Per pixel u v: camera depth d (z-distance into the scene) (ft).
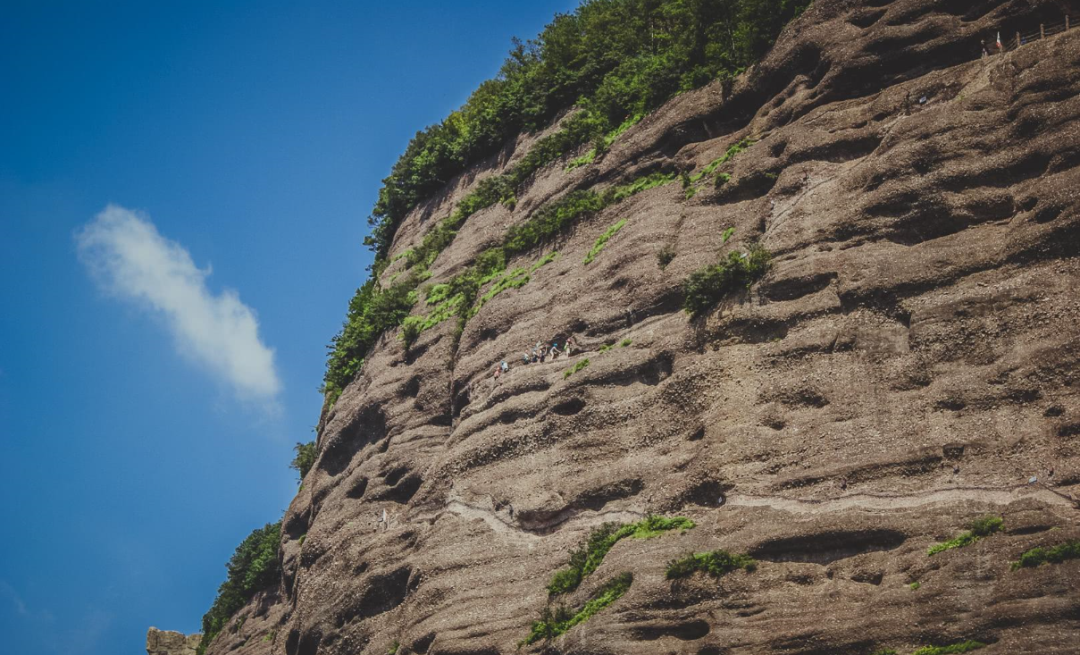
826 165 171.94
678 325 170.71
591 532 159.84
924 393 141.38
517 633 155.94
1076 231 139.85
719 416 153.69
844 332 151.23
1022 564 119.24
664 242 185.98
